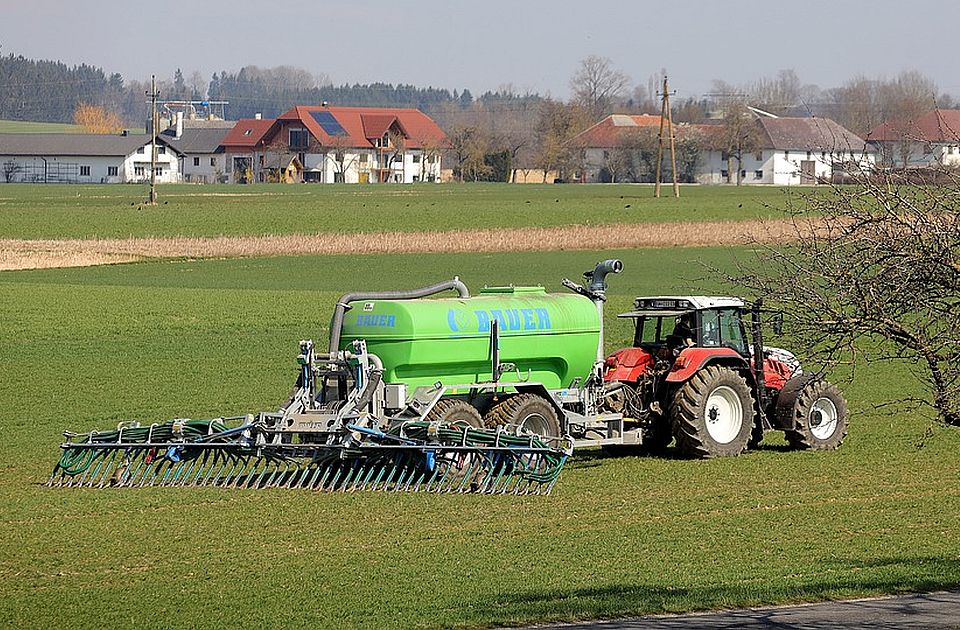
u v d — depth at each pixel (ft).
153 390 243.19
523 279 476.54
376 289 441.27
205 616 103.71
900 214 83.97
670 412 181.68
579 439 178.91
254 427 162.61
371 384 164.35
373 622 100.68
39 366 272.92
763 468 174.40
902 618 99.04
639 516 144.05
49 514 146.41
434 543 131.23
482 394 172.35
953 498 153.28
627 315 187.11
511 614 102.47
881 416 218.38
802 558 123.24
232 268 532.32
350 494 157.48
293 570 119.85
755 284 94.32
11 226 654.12
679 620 100.01
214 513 146.41
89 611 105.70
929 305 82.89
